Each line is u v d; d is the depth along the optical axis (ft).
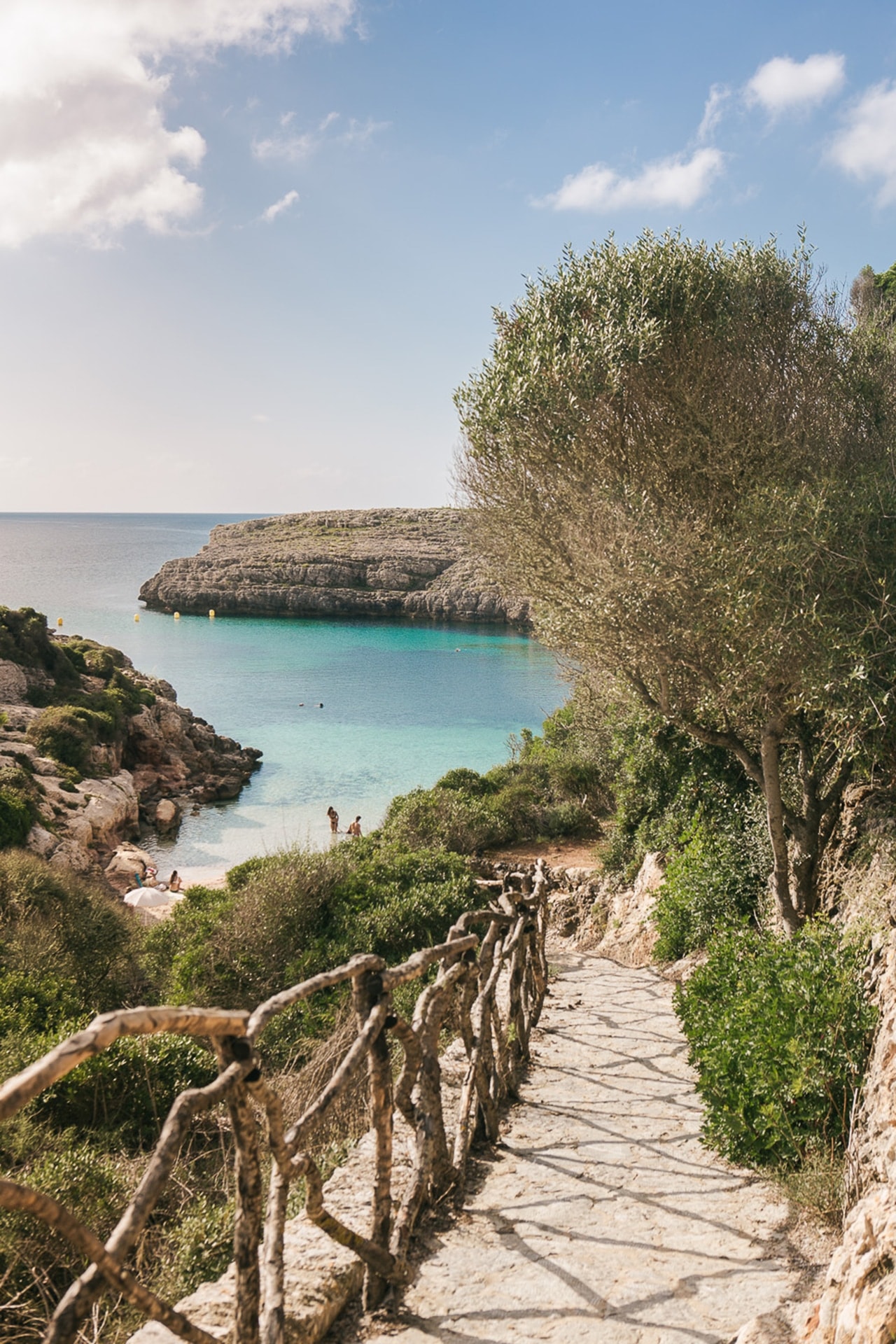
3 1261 16.01
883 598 20.63
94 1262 4.81
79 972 44.88
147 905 82.12
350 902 46.11
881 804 25.20
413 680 236.02
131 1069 25.80
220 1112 23.81
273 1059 30.96
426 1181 11.49
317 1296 9.21
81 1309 4.72
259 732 174.50
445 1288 10.32
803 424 26.22
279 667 256.52
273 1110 7.36
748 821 35.60
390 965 41.65
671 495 27.14
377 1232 10.06
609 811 65.16
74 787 110.83
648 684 27.89
